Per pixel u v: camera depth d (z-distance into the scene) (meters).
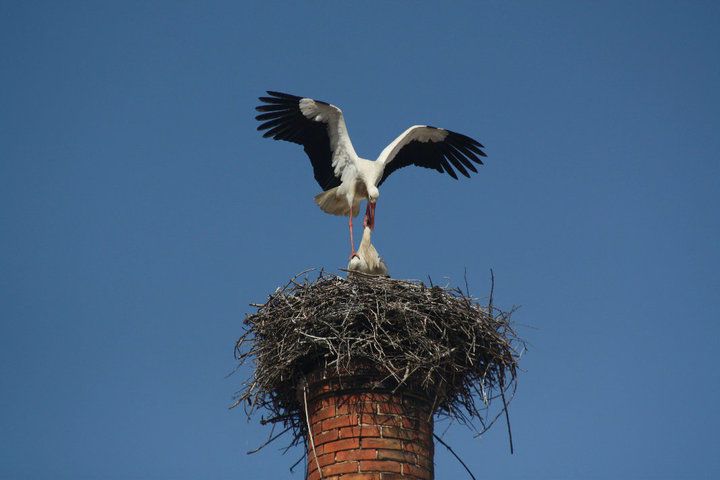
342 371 13.24
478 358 13.85
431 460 13.33
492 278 14.23
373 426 13.07
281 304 13.97
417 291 13.73
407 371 12.85
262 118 19.39
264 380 13.51
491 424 13.67
